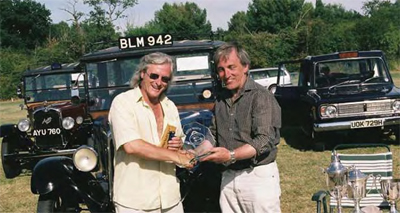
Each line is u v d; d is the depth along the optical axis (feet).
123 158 12.17
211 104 22.25
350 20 176.45
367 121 32.53
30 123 33.63
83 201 17.98
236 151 12.60
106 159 17.72
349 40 143.43
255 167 13.25
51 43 158.10
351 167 13.32
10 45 212.02
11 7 217.77
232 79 12.94
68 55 134.51
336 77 35.50
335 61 35.81
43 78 41.91
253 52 139.95
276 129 13.21
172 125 12.48
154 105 12.41
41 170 17.57
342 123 32.58
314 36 142.00
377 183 17.04
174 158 11.96
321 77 35.55
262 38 142.92
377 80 35.29
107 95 22.89
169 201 12.35
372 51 36.14
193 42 23.68
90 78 22.97
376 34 142.72
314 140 33.63
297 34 142.82
